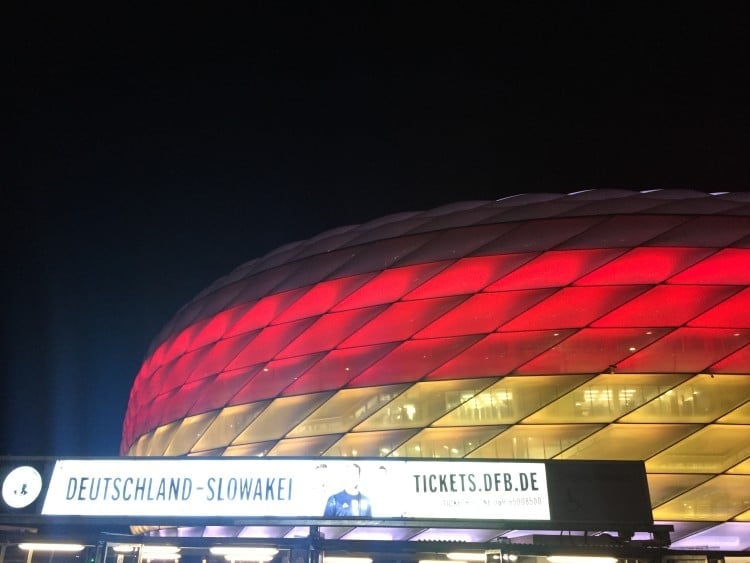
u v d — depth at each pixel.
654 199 25.55
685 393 19.30
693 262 21.52
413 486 14.24
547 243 23.39
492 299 22.02
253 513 14.23
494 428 19.66
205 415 24.56
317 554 14.66
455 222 26.48
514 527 13.96
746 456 18.50
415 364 21.31
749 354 19.55
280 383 23.11
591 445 18.97
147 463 14.89
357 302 24.03
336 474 14.40
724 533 17.81
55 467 15.05
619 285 21.30
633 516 14.13
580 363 20.03
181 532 23.42
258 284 28.61
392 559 16.27
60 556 24.70
